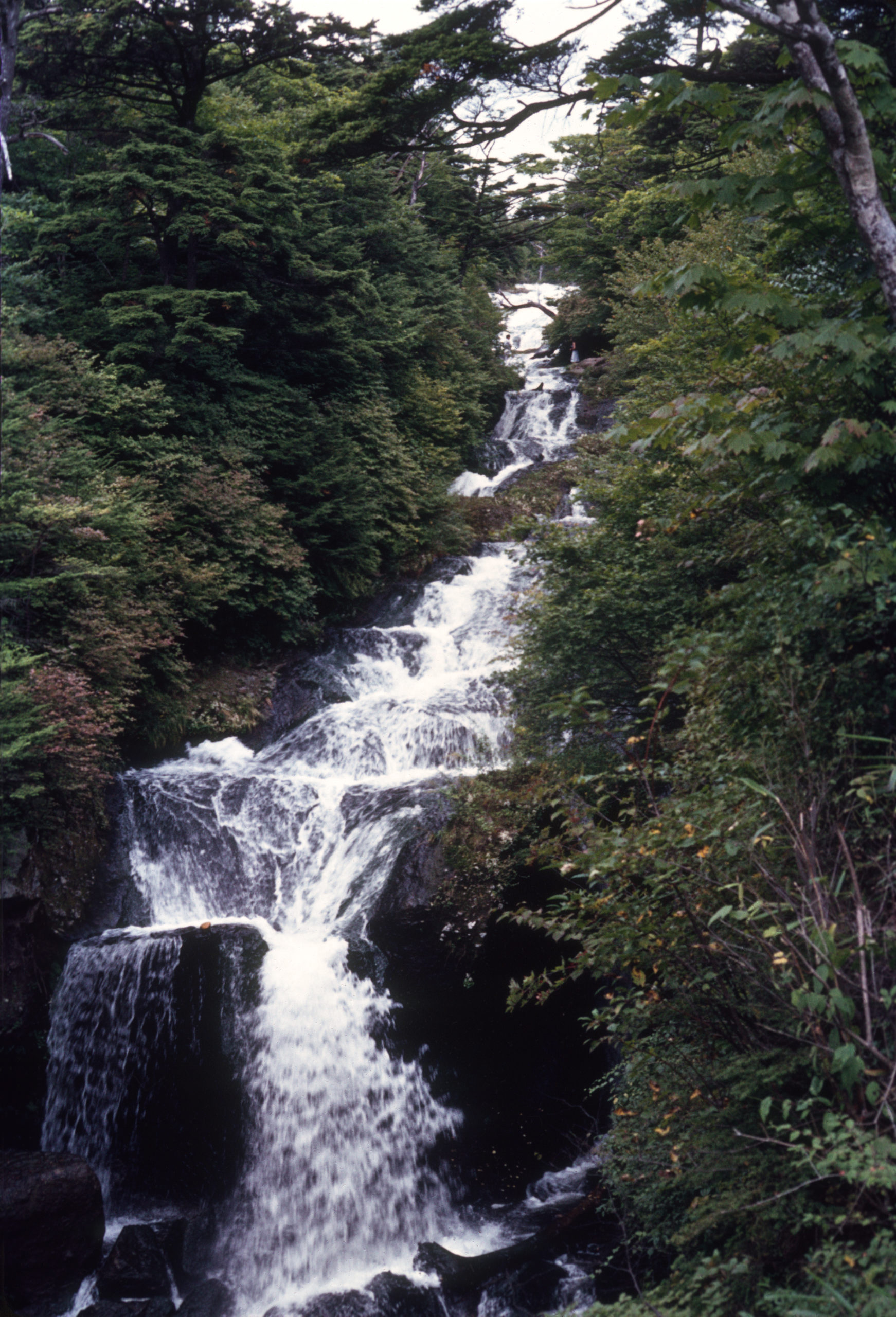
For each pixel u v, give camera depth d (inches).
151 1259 337.1
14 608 455.2
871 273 253.8
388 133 486.9
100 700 478.3
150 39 719.7
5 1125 386.3
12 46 542.3
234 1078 388.2
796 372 245.9
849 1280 131.3
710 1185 177.0
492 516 969.5
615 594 421.7
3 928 393.4
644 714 429.7
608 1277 302.0
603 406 1254.3
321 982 409.7
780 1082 165.9
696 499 288.4
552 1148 406.3
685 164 590.9
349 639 738.8
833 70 207.9
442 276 1186.0
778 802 168.4
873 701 200.7
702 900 184.9
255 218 721.6
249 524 664.4
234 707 637.3
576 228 1432.1
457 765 561.0
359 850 479.8
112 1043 406.0
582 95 445.1
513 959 420.5
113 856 478.3
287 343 834.8
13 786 412.2
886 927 157.1
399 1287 323.6
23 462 474.3
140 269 775.7
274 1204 376.8
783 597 217.8
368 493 812.6
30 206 688.4
